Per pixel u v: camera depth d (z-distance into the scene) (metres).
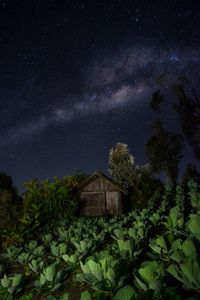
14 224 12.18
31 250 8.70
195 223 4.03
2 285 6.16
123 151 23.98
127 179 23.42
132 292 2.84
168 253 4.48
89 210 20.61
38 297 6.00
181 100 25.73
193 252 3.29
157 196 16.03
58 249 7.41
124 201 22.12
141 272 3.28
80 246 6.70
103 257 4.70
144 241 6.57
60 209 13.52
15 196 17.39
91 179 21.14
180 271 3.07
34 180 14.14
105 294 3.80
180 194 12.63
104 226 10.02
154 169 26.59
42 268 6.90
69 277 6.21
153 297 2.88
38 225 12.25
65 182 16.25
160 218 8.24
